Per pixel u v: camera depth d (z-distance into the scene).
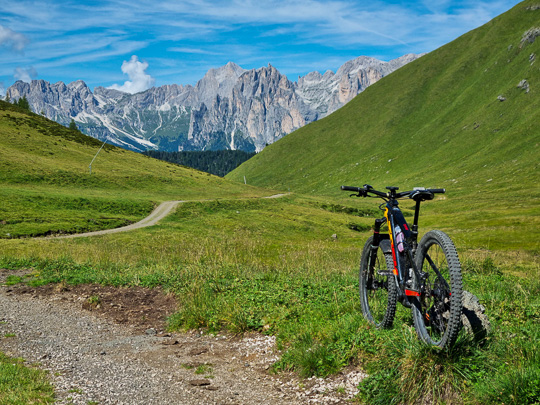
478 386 4.54
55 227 69.06
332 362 5.72
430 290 4.98
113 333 8.80
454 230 78.31
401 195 5.80
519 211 100.56
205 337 8.12
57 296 12.15
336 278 11.26
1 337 8.24
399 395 4.77
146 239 65.56
